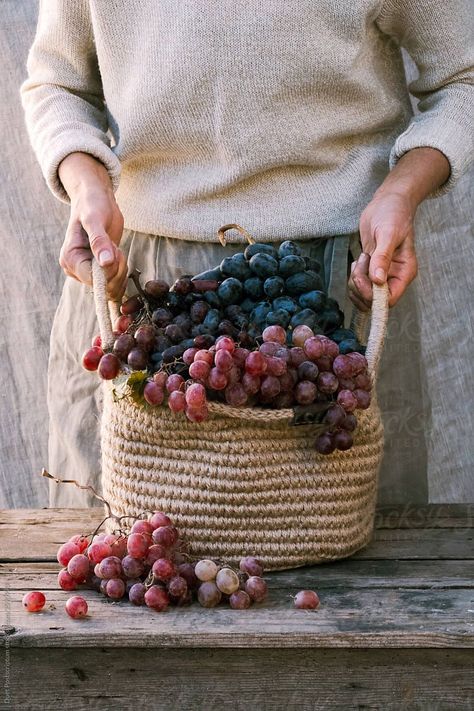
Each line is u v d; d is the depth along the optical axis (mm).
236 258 1418
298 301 1409
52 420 2004
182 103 1511
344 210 1567
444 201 2311
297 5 1462
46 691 1206
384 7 1593
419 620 1202
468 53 1656
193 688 1203
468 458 2396
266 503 1371
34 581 1388
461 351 2361
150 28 1513
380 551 1498
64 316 1960
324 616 1223
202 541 1370
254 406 1337
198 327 1364
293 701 1198
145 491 1382
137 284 1411
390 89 1697
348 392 1327
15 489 2490
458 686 1188
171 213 1577
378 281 1380
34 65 1753
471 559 1454
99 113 1753
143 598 1275
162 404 1358
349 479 1412
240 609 1258
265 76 1480
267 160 1519
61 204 2381
